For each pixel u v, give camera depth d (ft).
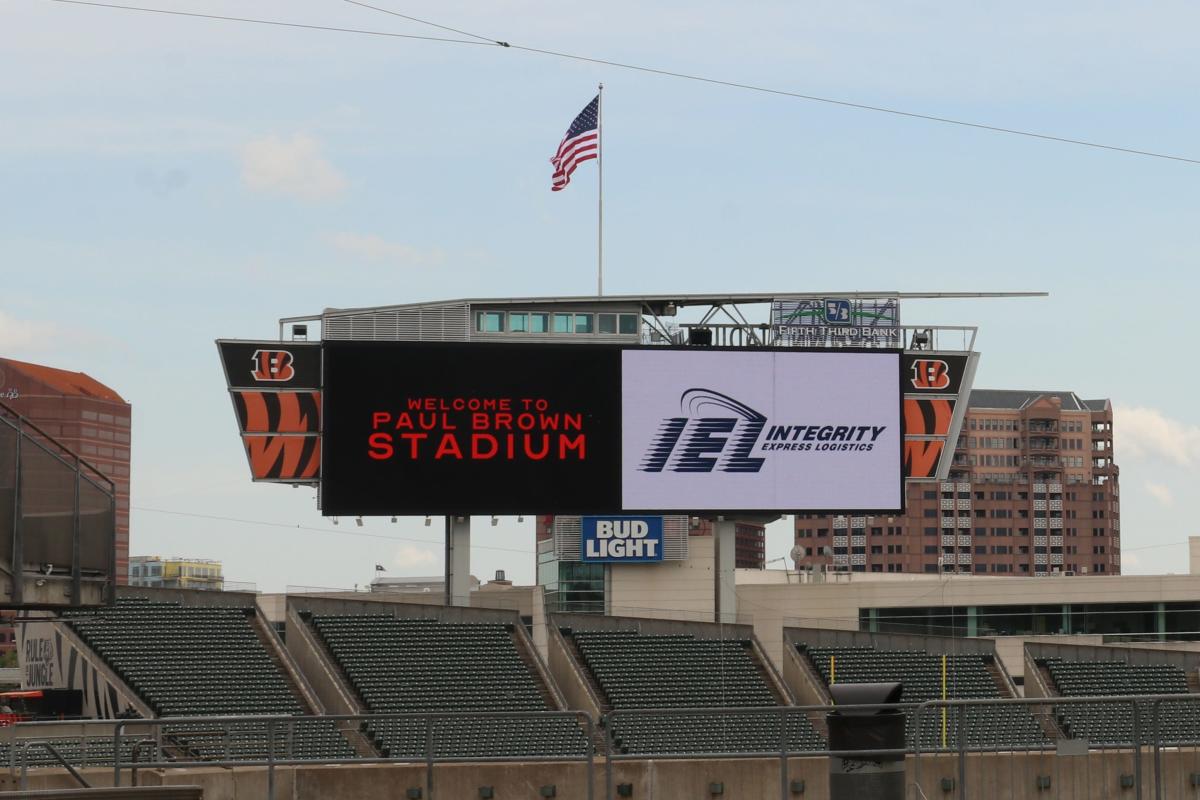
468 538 383.45
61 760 180.55
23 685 390.21
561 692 395.96
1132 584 458.50
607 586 426.92
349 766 192.75
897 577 520.01
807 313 394.73
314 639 386.32
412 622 394.32
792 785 210.59
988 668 426.10
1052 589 457.27
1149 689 418.72
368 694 367.86
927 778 151.23
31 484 138.92
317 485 369.91
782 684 400.26
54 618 150.61
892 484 386.52
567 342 385.91
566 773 212.43
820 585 451.12
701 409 379.96
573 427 373.81
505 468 370.73
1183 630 457.68
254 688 357.00
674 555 428.15
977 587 454.81
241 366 366.84
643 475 375.86
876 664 417.90
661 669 400.06
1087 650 428.56
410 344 368.89
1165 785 146.51
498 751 202.80
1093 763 148.87
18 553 136.26
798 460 383.24
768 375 384.27
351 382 366.43
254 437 366.63
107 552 146.10
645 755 158.61
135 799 125.18
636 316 395.14
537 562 471.62
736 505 379.76
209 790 184.44
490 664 387.55
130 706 341.21
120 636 364.99
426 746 168.35
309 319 384.88
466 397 370.32
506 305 389.60
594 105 401.29
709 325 395.55
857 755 119.85
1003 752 150.41
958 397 395.14
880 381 388.37
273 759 167.73
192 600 383.86
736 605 431.84
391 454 366.63
